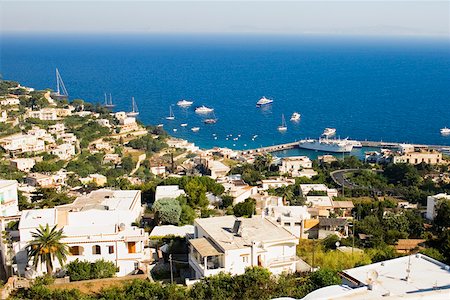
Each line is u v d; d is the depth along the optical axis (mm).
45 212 91312
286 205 131500
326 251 90875
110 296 70688
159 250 89250
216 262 77375
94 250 82500
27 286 76875
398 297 47781
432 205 129500
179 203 116438
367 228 108500
